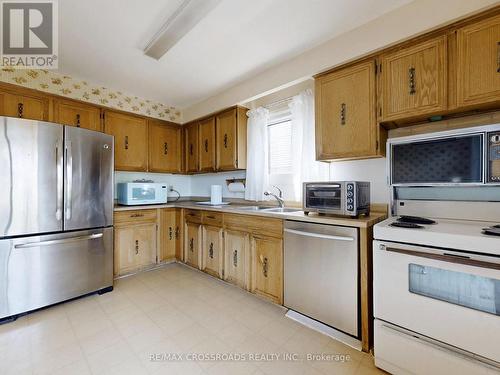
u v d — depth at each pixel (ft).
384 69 5.53
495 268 3.31
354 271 5.15
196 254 9.56
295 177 8.04
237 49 6.84
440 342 3.78
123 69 8.07
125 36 6.28
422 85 4.99
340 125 6.23
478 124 5.09
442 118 5.39
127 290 7.91
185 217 10.20
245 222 7.61
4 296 5.92
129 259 9.22
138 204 9.90
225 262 8.30
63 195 6.86
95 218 7.54
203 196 12.51
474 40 4.43
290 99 8.46
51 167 6.63
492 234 3.61
